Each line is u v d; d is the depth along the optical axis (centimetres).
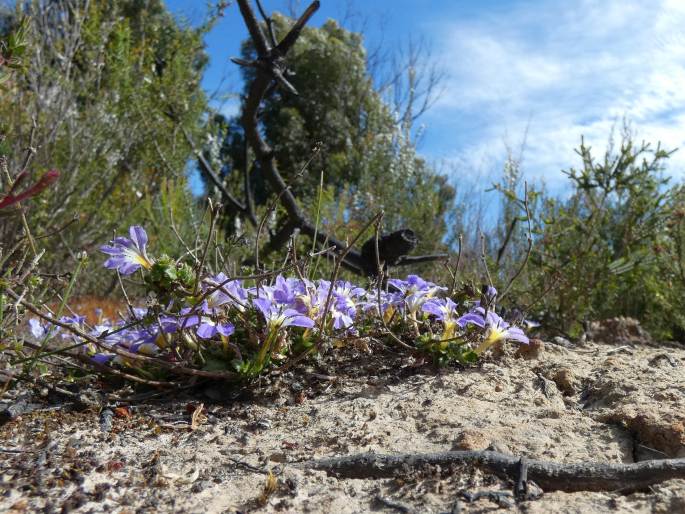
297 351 29
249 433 23
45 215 63
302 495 17
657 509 15
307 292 29
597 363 31
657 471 18
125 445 21
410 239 44
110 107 79
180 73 85
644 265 56
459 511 16
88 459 20
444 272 58
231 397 26
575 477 18
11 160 60
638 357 34
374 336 33
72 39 76
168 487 18
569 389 27
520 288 55
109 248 24
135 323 25
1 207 14
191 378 27
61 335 32
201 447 21
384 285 41
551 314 52
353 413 24
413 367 30
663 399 24
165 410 25
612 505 16
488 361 31
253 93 44
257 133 47
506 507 16
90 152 74
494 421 23
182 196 66
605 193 53
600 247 55
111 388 27
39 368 28
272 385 27
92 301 62
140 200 78
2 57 23
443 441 21
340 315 30
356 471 19
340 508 17
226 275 30
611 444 21
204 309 26
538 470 18
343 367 30
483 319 30
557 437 22
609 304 57
